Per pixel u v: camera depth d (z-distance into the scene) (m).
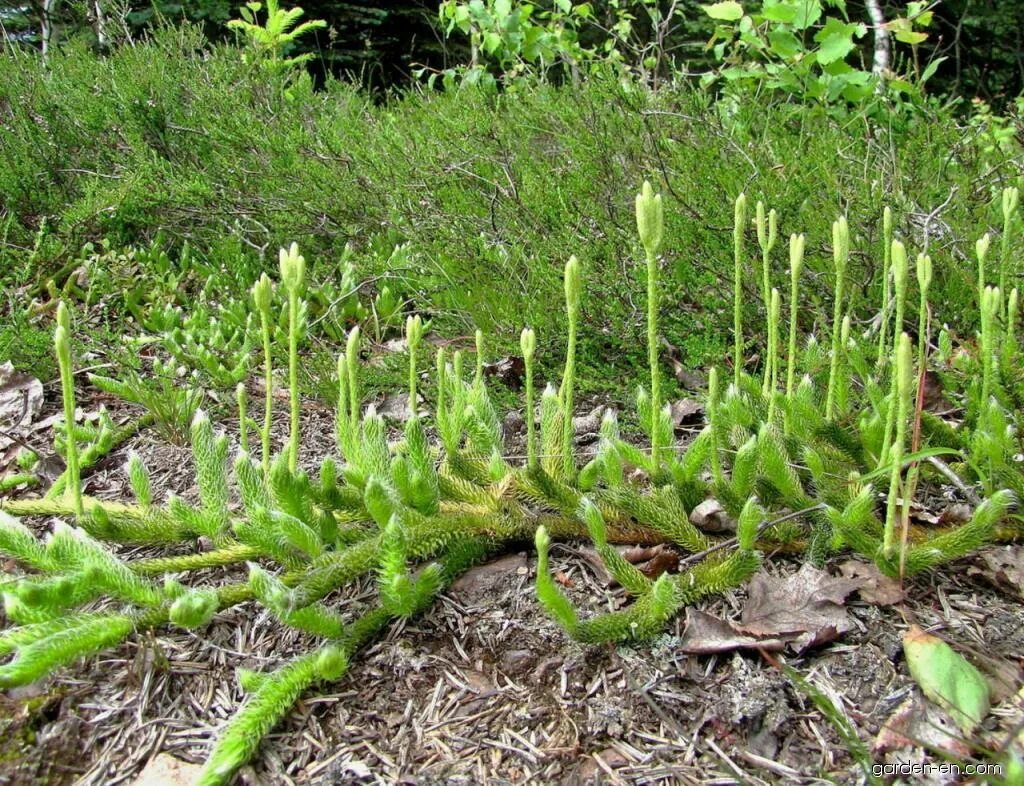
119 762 0.39
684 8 1.89
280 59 1.45
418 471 0.47
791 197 0.71
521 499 0.51
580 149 0.80
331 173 0.96
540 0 1.79
